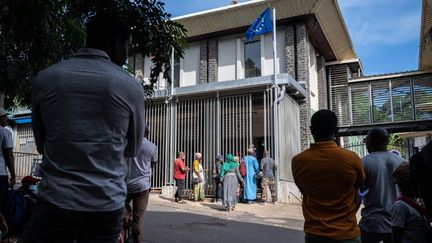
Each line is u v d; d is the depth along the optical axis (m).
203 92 16.08
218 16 18.70
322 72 21.42
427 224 3.62
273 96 15.25
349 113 21.06
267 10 16.14
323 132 3.42
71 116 2.21
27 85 4.94
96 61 2.36
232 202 12.82
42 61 4.82
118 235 2.34
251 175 14.22
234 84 15.63
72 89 2.23
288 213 12.78
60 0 4.55
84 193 2.15
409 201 3.67
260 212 12.79
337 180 3.24
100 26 2.50
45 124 2.26
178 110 16.67
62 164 2.19
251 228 9.93
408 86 19.91
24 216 5.31
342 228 3.18
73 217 2.13
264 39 18.92
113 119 2.26
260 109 16.64
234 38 19.55
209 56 19.72
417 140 25.61
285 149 15.62
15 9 4.20
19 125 20.55
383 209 4.24
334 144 3.38
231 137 15.59
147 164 5.95
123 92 2.31
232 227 9.95
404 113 19.75
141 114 2.42
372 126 20.31
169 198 15.24
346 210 3.23
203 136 16.03
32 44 4.61
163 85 19.58
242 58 19.36
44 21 4.34
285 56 18.38
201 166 14.99
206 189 15.59
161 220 10.40
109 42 2.51
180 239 8.23
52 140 2.21
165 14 4.41
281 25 18.66
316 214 3.28
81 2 4.54
